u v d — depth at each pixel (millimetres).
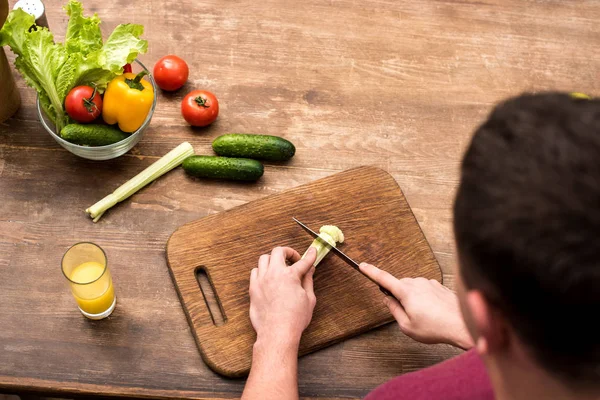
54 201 1487
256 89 1670
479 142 589
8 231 1439
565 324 551
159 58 1688
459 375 1046
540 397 683
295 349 1244
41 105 1473
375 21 1805
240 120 1626
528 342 604
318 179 1533
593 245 507
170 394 1294
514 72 1757
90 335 1339
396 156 1610
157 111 1621
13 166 1520
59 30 1705
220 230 1447
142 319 1365
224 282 1395
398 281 1310
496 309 619
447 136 1648
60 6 1737
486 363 749
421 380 1060
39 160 1533
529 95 598
